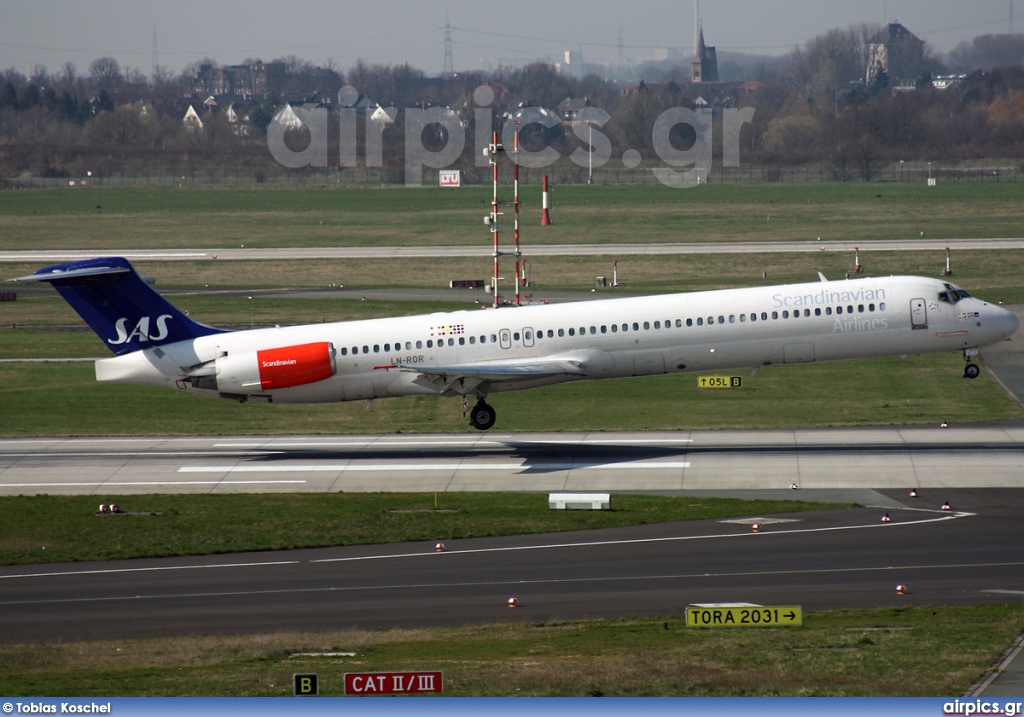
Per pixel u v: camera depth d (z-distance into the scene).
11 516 170.88
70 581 140.75
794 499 169.00
